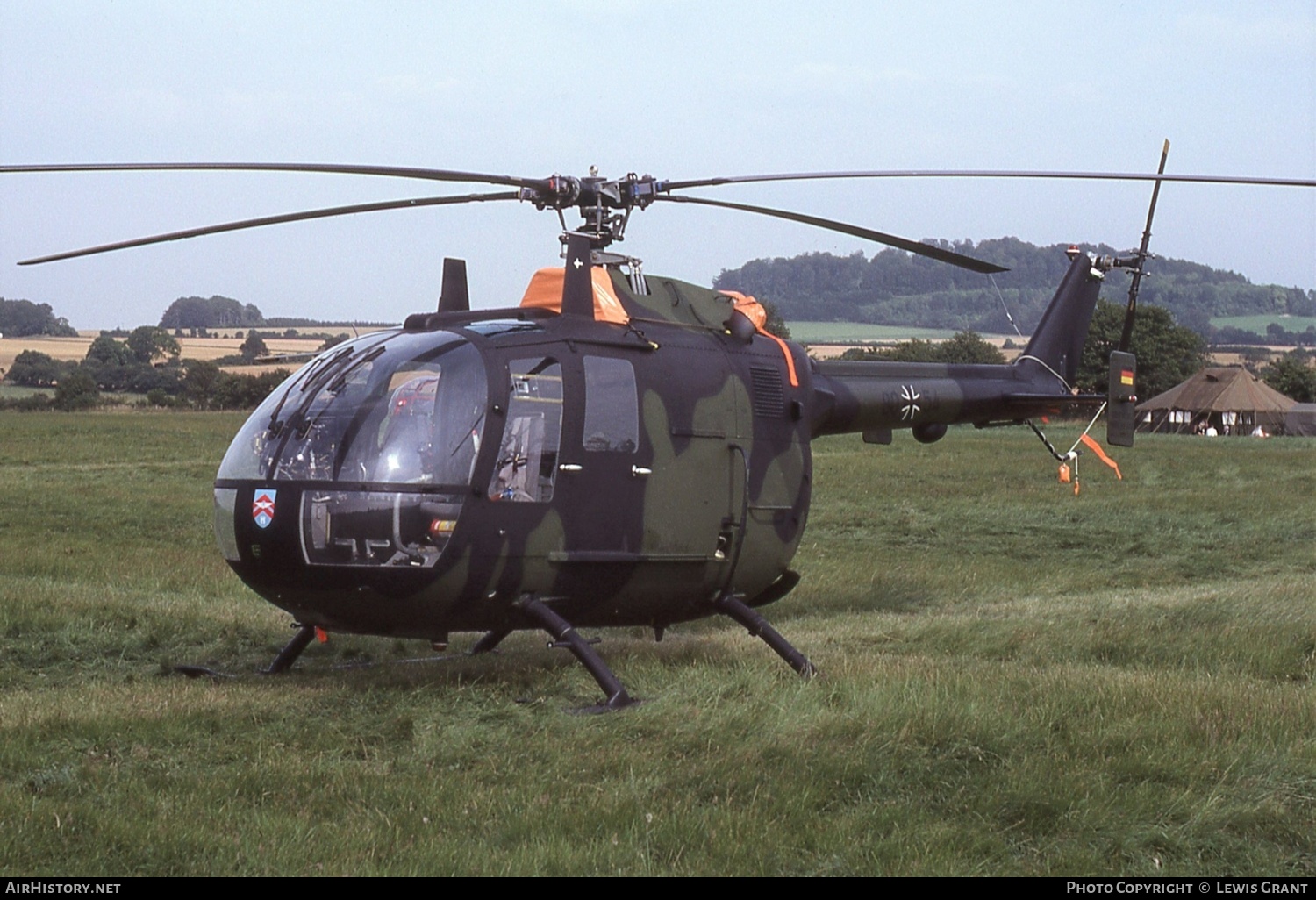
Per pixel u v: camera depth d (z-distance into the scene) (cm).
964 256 1343
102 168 1038
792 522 1448
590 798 889
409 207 1298
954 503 3681
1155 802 909
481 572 1165
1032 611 1881
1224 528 3241
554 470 1210
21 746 977
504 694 1216
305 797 892
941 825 863
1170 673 1373
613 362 1273
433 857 784
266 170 1071
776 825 849
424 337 1212
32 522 2883
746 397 1392
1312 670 1467
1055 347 2014
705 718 1080
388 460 1132
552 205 1309
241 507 1152
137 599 1827
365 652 1546
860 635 1677
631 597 1294
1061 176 1270
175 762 970
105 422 7806
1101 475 4738
